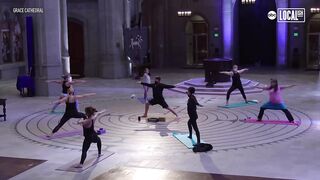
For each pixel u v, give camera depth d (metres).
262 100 21.05
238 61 38.03
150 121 16.56
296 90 23.92
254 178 10.34
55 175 10.91
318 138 13.90
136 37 30.25
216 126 15.71
